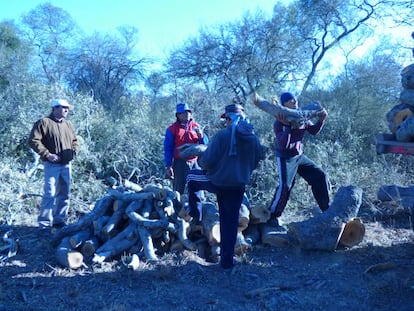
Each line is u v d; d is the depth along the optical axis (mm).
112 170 9977
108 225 5516
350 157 10141
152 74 22094
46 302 4410
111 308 4250
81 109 11125
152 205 5797
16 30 27859
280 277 5016
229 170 4895
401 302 4398
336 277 4973
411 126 4586
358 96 13805
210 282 4895
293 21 20188
